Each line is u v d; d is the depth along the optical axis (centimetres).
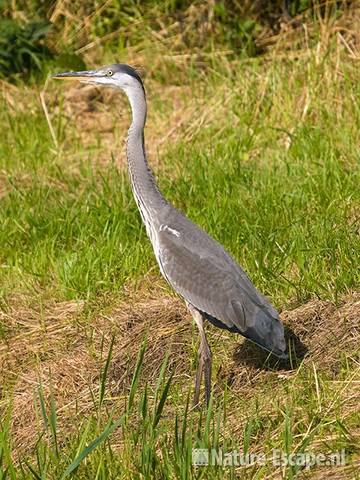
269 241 1238
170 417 1002
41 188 1518
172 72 1861
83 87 1859
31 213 1455
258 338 1012
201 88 1777
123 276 1265
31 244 1385
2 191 1567
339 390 961
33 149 1675
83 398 1068
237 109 1642
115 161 1619
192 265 1059
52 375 1112
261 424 945
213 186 1430
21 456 970
